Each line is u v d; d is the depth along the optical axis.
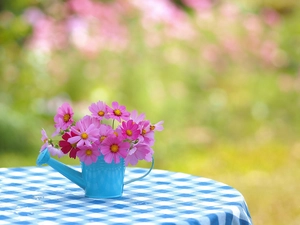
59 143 2.34
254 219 5.22
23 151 7.04
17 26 7.61
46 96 7.88
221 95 8.77
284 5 11.51
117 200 2.32
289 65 10.08
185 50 8.99
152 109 7.86
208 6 9.80
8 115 7.21
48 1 8.93
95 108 2.38
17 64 7.87
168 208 2.18
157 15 8.78
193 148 7.43
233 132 8.01
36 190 2.49
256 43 9.70
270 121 8.43
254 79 9.22
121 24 8.70
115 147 2.31
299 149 7.41
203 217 2.05
